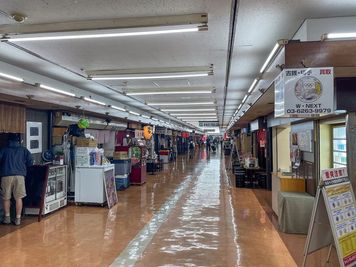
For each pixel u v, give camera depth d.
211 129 36.41
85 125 8.03
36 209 6.39
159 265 3.89
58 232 5.33
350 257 3.15
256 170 10.31
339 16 3.20
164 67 5.48
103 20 3.32
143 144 13.20
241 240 4.88
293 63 3.00
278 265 3.91
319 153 5.43
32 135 7.63
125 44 4.16
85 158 7.46
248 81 6.70
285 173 6.73
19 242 4.82
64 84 6.53
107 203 7.36
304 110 2.97
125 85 7.16
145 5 2.97
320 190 3.28
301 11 3.09
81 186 7.44
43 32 3.42
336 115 4.29
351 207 3.36
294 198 5.27
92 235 5.15
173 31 3.32
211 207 7.27
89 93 7.59
